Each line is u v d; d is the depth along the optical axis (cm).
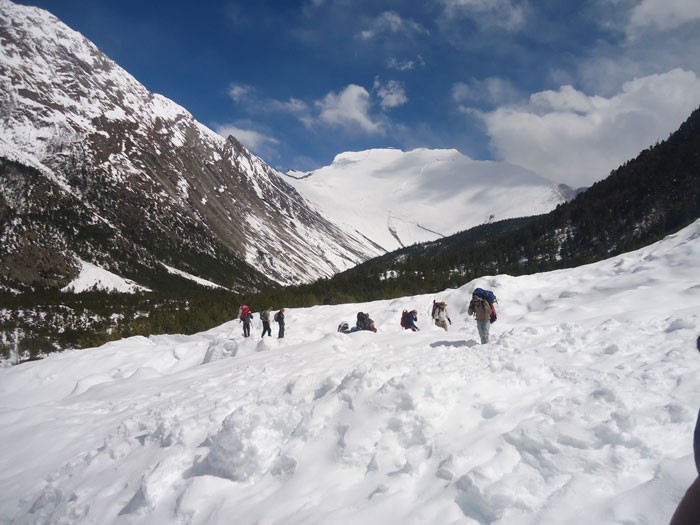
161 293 12400
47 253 13012
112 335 4209
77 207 16475
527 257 5859
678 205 4547
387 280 5603
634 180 5712
